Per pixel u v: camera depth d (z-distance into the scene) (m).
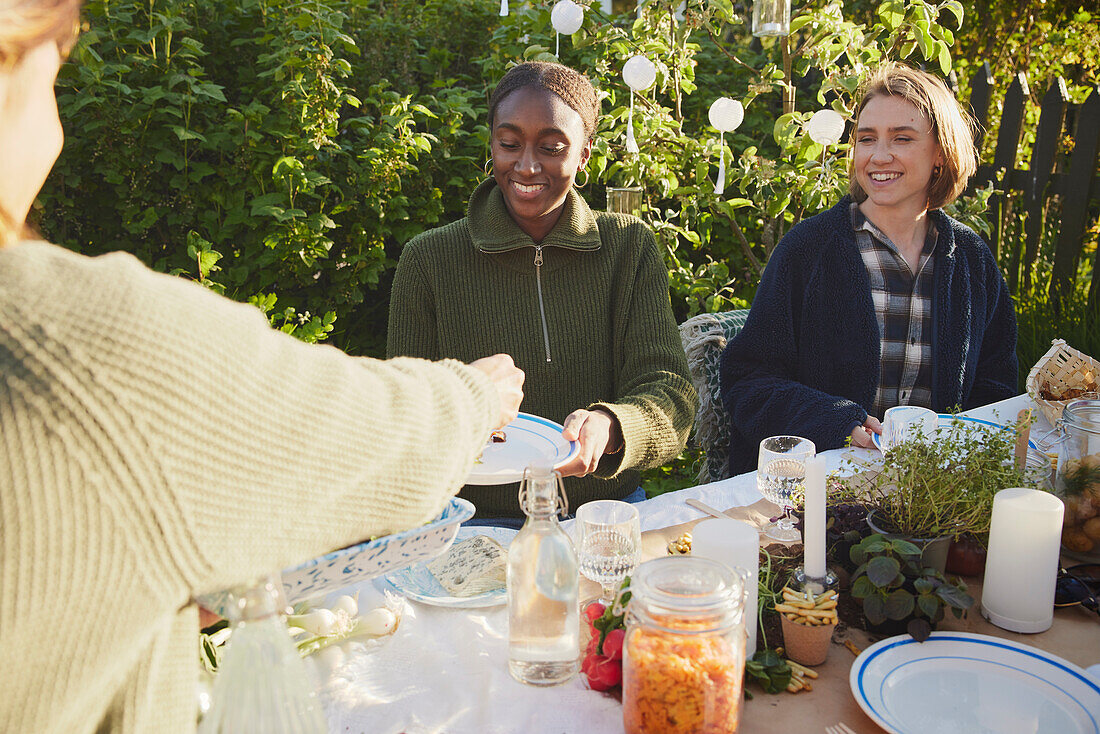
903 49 3.35
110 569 0.58
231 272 3.42
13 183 0.66
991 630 1.17
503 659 1.10
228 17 3.56
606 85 3.64
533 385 2.00
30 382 0.55
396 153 3.46
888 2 3.16
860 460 1.68
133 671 0.68
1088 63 5.60
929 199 2.29
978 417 2.03
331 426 0.68
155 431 0.58
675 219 3.90
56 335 0.56
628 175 3.32
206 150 3.47
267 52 3.58
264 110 3.31
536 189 1.87
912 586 1.10
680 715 0.87
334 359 0.73
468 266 1.98
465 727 0.98
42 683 0.58
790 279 2.35
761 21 3.12
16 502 0.55
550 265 1.97
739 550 1.04
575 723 0.98
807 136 3.24
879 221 2.30
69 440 0.55
